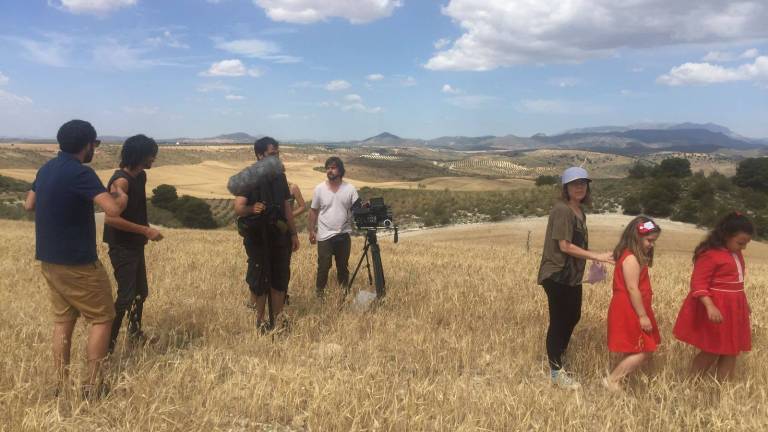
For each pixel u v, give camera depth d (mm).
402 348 5465
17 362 4469
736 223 4531
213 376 4238
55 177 4066
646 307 4781
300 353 5129
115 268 5254
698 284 4668
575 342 5785
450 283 8773
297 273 9164
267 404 4016
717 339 4641
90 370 4191
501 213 53500
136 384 4047
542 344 5633
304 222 48906
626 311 4742
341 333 5828
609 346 4852
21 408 3652
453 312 6797
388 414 3689
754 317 7141
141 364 4594
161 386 4098
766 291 9914
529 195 59281
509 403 3932
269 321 5953
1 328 5441
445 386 4316
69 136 4109
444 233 44531
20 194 61750
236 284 8336
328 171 7566
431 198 63562
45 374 4348
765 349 5562
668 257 23531
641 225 4711
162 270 9344
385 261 11625
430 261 12148
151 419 3646
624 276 4715
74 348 4977
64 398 3992
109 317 4348
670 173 66875
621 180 67625
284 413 3963
